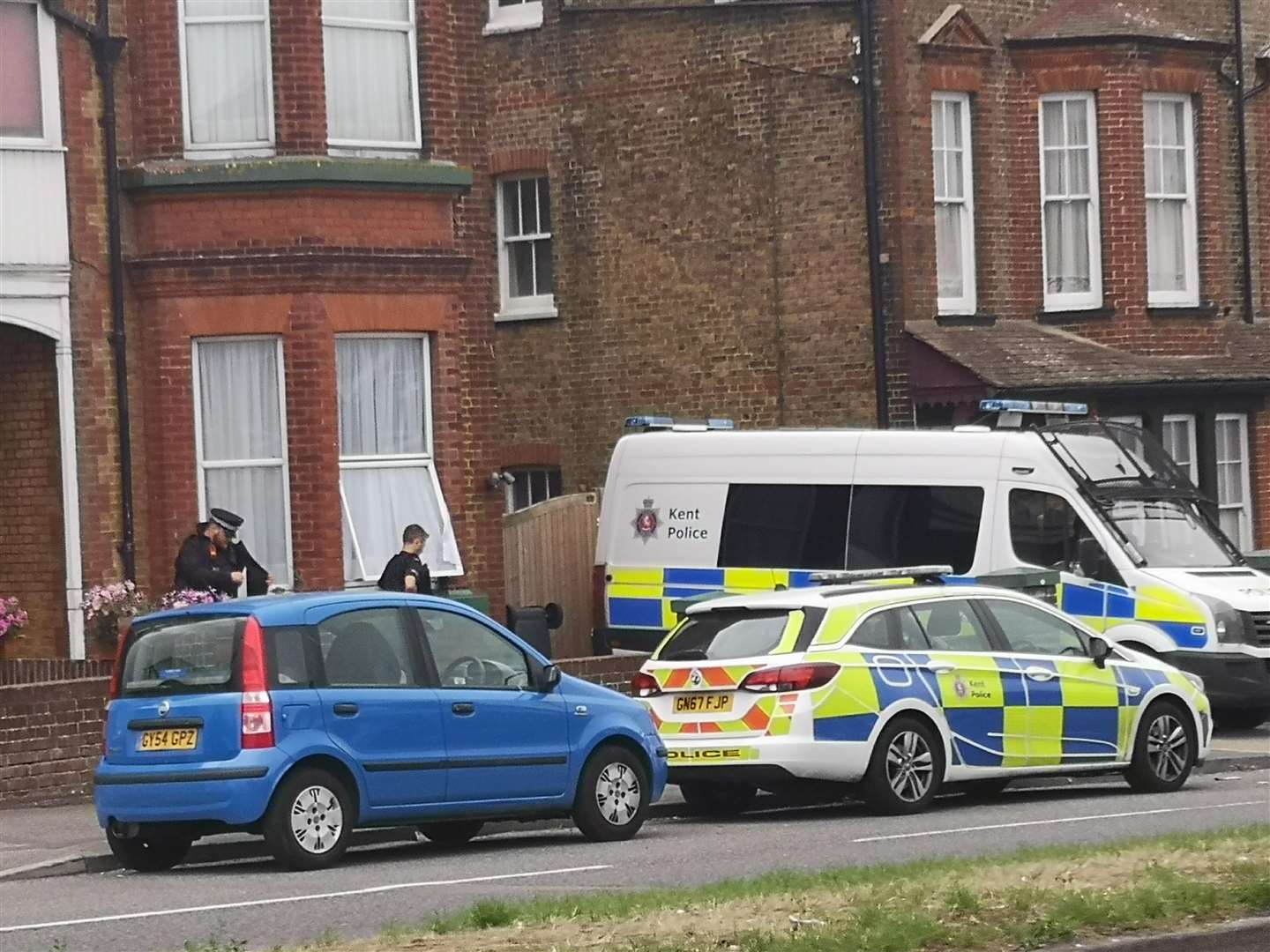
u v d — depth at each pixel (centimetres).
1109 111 2930
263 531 2223
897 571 1831
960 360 2738
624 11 3023
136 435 2194
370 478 2270
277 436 2220
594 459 3066
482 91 2350
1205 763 2052
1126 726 1822
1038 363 2795
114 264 2170
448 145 2308
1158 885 1092
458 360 2312
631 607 2481
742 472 2419
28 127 2131
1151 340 2962
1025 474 2275
